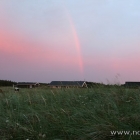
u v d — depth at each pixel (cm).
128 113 390
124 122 358
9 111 506
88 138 336
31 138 366
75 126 376
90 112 417
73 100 592
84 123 378
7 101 610
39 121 417
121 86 686
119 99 508
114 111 409
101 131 336
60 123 396
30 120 445
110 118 370
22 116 469
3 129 411
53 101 606
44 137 359
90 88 718
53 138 356
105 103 482
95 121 371
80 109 453
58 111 466
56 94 701
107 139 330
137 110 405
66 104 550
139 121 358
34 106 565
